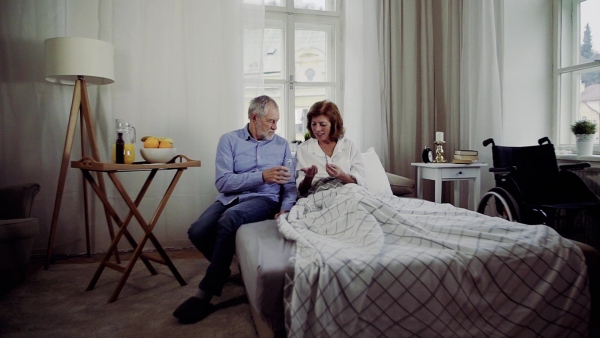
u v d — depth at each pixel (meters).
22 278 2.10
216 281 1.63
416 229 1.40
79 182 2.69
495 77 3.04
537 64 3.20
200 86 2.80
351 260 1.13
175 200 2.81
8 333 1.49
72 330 1.51
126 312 1.68
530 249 1.26
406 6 3.12
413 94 3.13
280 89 3.15
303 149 2.13
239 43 2.82
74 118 2.39
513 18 3.15
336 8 3.22
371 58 3.07
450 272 1.17
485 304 1.19
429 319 1.15
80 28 2.64
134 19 2.70
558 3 3.13
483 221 1.51
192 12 2.77
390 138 3.15
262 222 1.77
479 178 2.81
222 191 2.06
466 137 3.23
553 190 2.45
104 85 2.68
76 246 2.69
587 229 2.65
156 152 1.98
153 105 2.74
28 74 2.58
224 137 2.18
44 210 2.63
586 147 2.73
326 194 1.74
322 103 2.09
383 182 2.41
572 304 1.22
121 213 2.74
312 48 3.23
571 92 3.12
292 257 1.20
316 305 1.09
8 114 2.57
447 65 3.21
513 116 3.17
